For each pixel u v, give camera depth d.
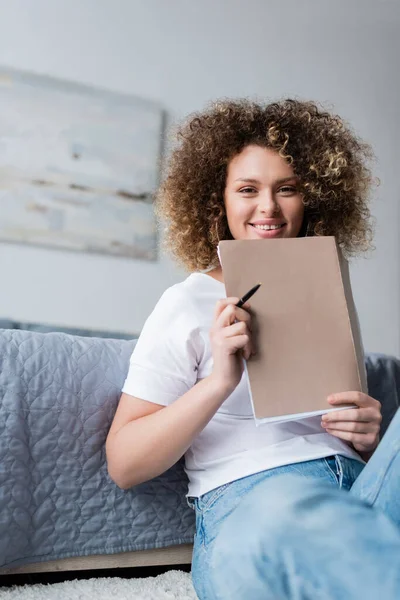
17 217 3.44
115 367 1.27
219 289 1.11
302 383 0.96
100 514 1.20
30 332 1.27
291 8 4.16
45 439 1.19
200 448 1.05
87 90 3.64
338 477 0.97
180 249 1.38
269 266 0.98
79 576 1.31
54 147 3.55
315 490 0.69
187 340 1.07
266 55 4.07
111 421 1.23
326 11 4.23
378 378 1.49
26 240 3.44
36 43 3.56
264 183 1.17
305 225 1.32
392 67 4.37
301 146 1.22
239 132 1.22
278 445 1.00
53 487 1.18
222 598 0.67
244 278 0.97
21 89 3.51
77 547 1.18
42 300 3.43
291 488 0.71
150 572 1.36
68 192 3.55
